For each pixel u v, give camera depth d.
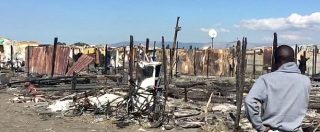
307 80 4.86
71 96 18.59
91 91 18.11
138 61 15.01
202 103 17.88
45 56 33.06
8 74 28.92
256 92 4.79
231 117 13.38
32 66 34.28
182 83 23.58
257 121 4.73
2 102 18.44
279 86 4.77
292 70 4.85
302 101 4.79
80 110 15.31
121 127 13.15
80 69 30.34
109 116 14.43
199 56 36.97
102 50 40.66
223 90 21.47
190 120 13.89
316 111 15.77
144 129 12.92
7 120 14.30
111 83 24.05
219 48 37.44
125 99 14.55
